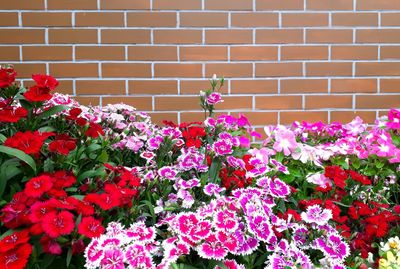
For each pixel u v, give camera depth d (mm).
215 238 1363
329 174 1783
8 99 1605
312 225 1555
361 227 1829
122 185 1482
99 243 1261
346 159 2080
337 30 2812
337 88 2838
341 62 2830
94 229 1283
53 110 1653
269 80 2816
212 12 2768
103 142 1689
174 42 2771
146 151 1970
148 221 1742
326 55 2820
